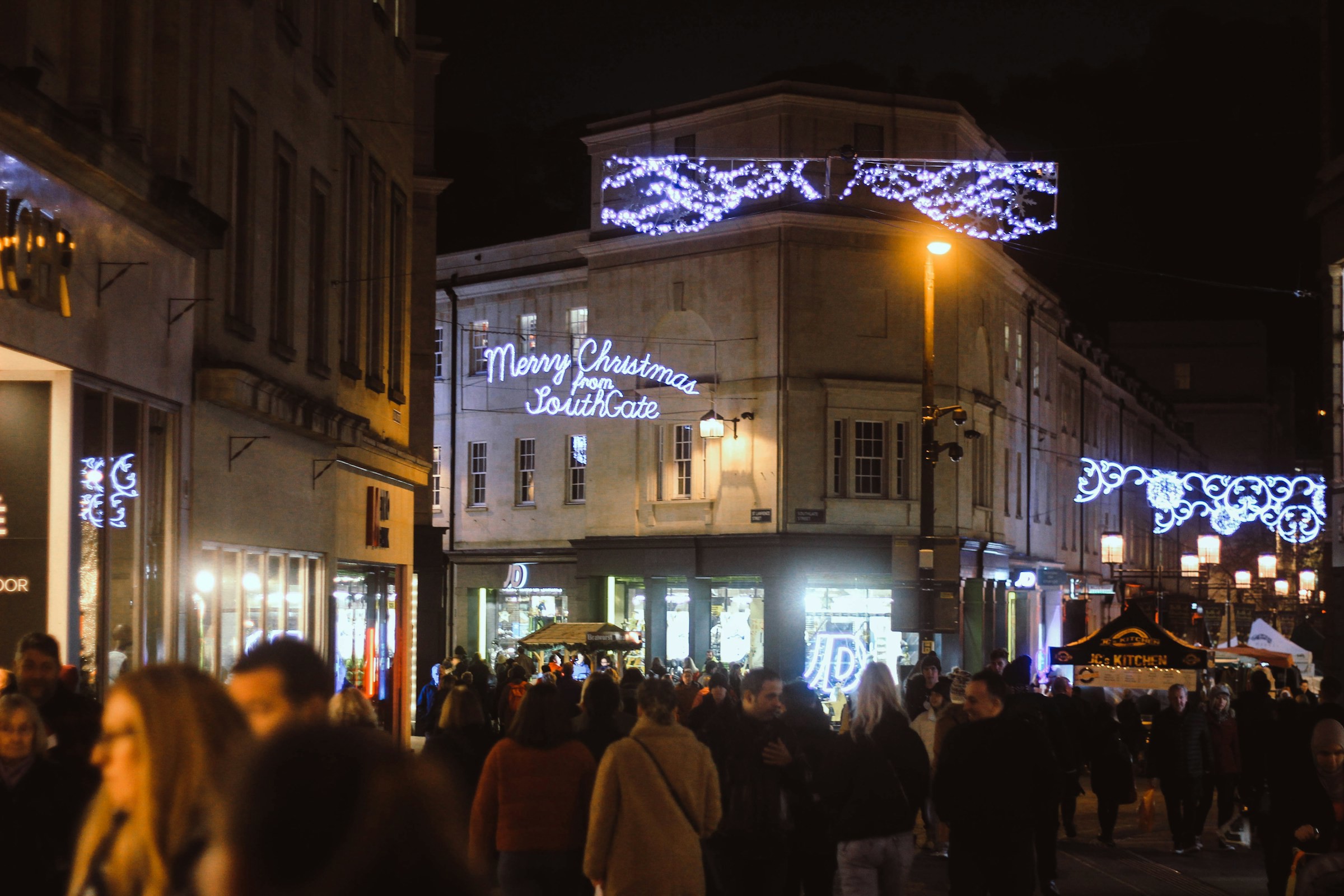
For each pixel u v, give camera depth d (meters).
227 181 16.81
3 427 12.59
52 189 12.12
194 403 15.80
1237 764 18.70
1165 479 53.91
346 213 22.17
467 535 46.66
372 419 24.05
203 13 16.02
